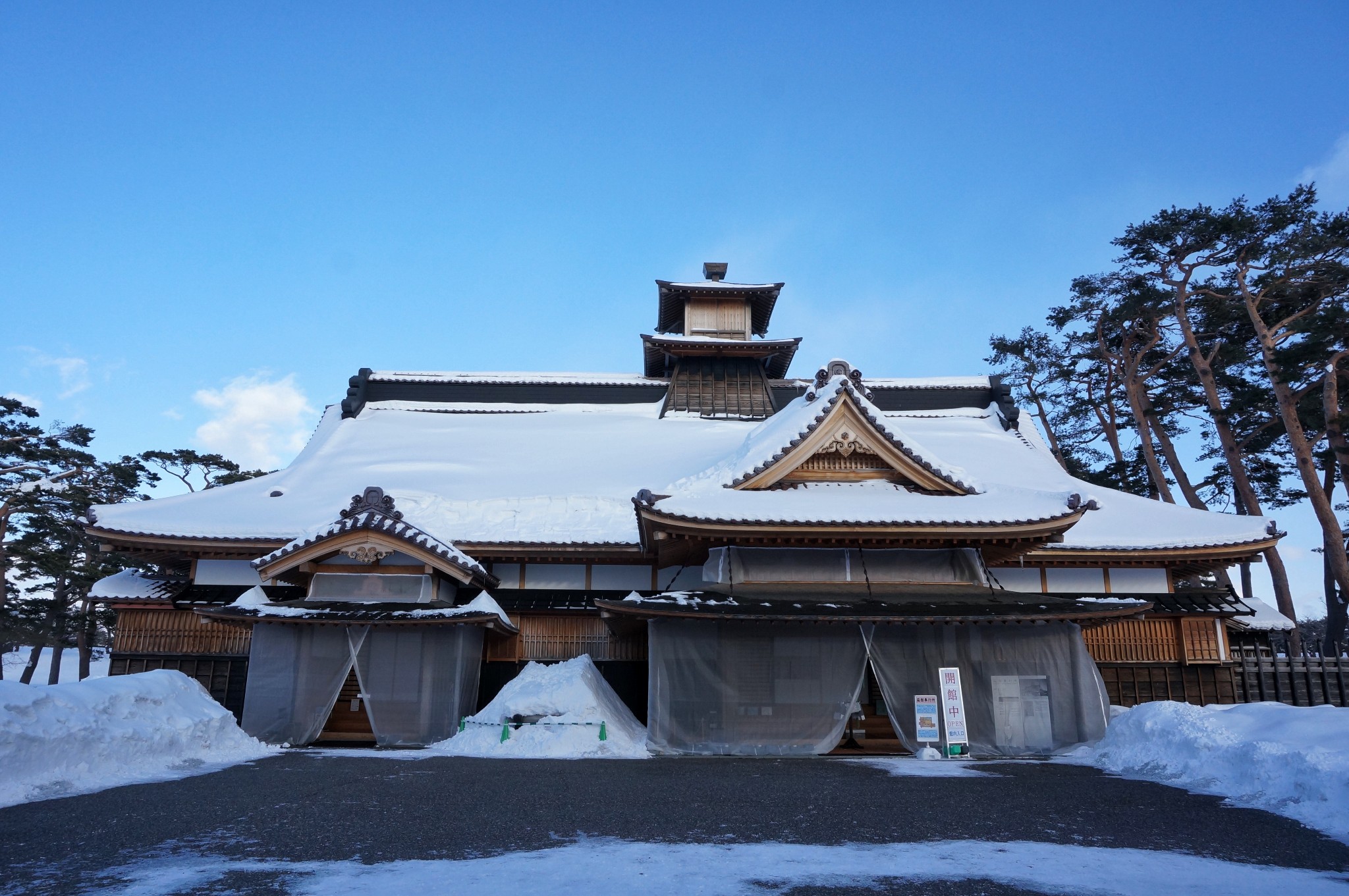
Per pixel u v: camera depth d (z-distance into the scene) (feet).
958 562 55.21
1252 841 23.52
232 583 66.08
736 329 113.19
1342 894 17.99
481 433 92.02
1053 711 49.11
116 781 32.83
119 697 37.32
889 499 56.39
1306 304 102.17
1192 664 65.67
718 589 54.24
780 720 48.60
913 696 49.14
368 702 52.13
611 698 57.06
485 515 67.05
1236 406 101.30
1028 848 22.52
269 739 51.57
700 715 48.42
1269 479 117.91
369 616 52.01
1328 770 28.55
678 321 119.85
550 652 63.21
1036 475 79.56
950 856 21.50
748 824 25.80
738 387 103.30
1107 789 33.24
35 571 122.62
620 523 65.92
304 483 75.20
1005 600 52.49
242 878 18.74
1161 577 67.51
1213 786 33.32
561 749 46.52
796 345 104.42
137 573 69.41
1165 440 115.75
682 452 83.20
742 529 51.52
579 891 17.80
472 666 56.03
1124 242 109.40
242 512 66.69
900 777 36.86
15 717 30.25
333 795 30.35
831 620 48.57
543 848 22.15
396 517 56.80
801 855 21.48
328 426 94.68
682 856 21.29
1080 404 127.75
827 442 58.80
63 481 127.65
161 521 63.52
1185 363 118.93
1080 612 49.11
